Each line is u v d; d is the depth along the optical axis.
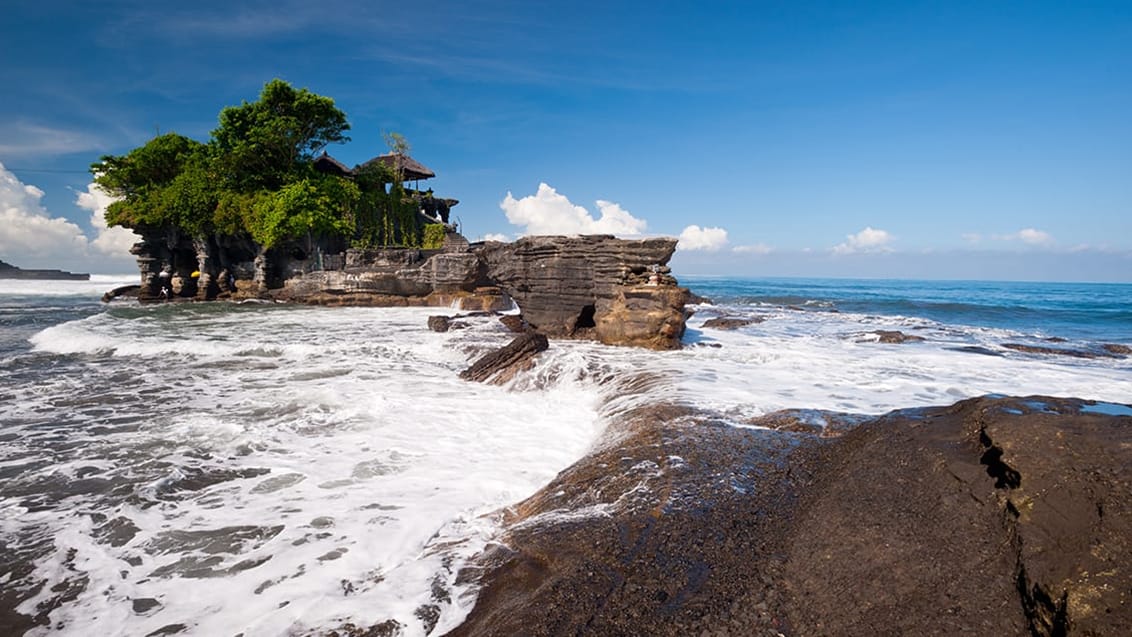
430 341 18.14
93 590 4.22
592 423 9.01
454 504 5.70
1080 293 67.94
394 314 29.89
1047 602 2.73
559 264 18.80
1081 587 2.65
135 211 41.09
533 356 12.70
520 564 4.15
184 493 6.05
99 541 4.99
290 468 6.81
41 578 4.41
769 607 3.34
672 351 14.83
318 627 3.64
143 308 34.06
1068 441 3.80
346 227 41.97
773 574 3.66
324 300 36.31
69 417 9.21
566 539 4.39
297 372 13.21
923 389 10.00
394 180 52.16
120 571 4.48
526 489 6.15
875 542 3.69
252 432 8.30
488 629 3.39
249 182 42.28
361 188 48.34
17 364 14.32
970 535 3.53
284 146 43.28
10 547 4.90
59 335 18.84
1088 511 3.16
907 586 3.24
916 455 4.67
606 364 12.25
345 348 16.62
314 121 44.91
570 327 18.47
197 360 14.95
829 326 23.56
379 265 38.16
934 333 21.08
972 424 4.95
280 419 9.08
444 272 35.50
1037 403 5.05
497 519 5.25
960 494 3.94
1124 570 2.66
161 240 43.22
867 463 4.82
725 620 3.27
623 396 9.74
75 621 3.86
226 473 6.65
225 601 4.02
